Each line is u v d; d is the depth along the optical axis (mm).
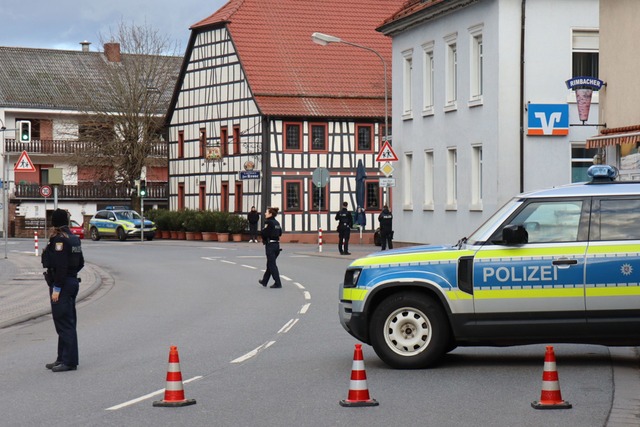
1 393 11500
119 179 78312
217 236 64875
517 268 12281
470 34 37250
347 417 9727
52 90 88250
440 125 40281
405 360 12633
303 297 24109
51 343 16547
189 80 72000
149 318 20016
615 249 12180
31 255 45719
